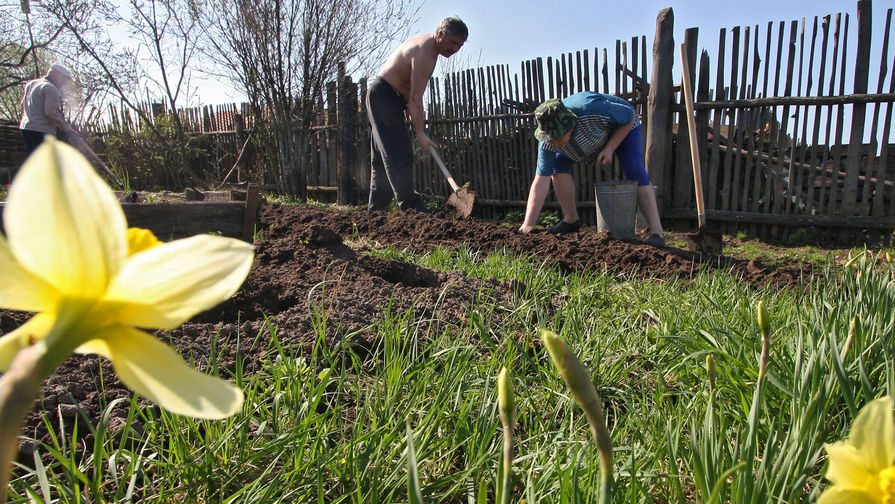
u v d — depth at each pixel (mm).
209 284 414
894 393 1325
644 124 8633
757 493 1136
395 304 2941
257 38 11852
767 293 3715
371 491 1420
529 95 9703
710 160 8422
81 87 13016
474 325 2639
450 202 7523
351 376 2209
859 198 8133
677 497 1441
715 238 5895
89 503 1403
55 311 397
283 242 3998
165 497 1460
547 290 3598
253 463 1600
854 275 2830
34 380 331
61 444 1652
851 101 7352
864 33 7246
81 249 376
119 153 14281
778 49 7734
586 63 9023
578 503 1238
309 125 12320
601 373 2332
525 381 2236
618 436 1790
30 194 359
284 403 1820
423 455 1646
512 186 10195
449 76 10672
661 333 2740
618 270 4809
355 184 11984
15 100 17828
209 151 15000
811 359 1479
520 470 1635
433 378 2102
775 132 7930
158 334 2355
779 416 1626
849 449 532
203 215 3758
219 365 2131
